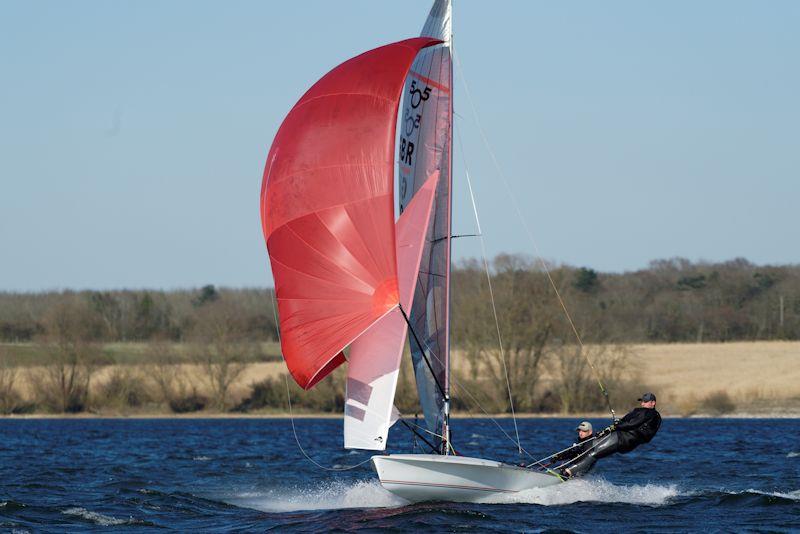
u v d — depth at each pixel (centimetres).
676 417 18488
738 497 5656
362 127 5038
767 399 18862
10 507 5541
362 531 4603
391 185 4991
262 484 7000
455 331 18762
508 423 16725
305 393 19712
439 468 5075
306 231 5059
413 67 5528
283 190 5109
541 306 18412
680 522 4866
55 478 7494
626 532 4584
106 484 7006
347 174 5022
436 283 5359
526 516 4938
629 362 18675
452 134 5400
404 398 15888
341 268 5019
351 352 5175
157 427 16600
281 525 4881
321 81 5212
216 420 19000
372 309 4991
